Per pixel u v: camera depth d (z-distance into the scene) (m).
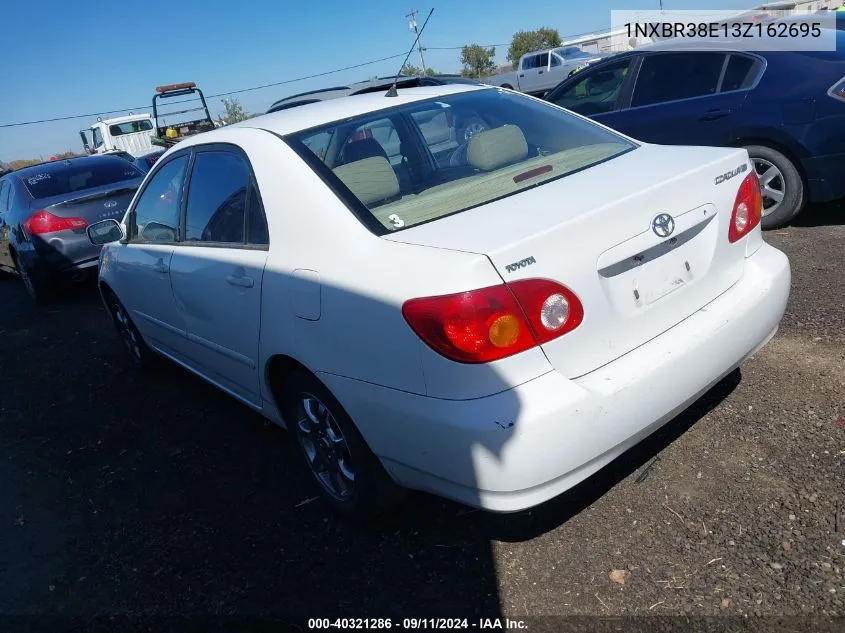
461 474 2.24
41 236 7.26
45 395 5.09
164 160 4.06
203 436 4.02
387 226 2.55
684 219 2.54
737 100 5.57
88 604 2.76
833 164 5.24
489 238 2.25
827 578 2.29
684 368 2.45
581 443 2.20
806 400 3.22
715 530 2.56
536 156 3.11
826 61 5.25
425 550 2.75
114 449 4.05
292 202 2.81
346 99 3.50
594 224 2.32
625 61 6.39
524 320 2.16
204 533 3.09
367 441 2.56
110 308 5.27
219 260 3.22
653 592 2.35
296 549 2.88
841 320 3.90
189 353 4.02
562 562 2.55
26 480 3.84
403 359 2.28
